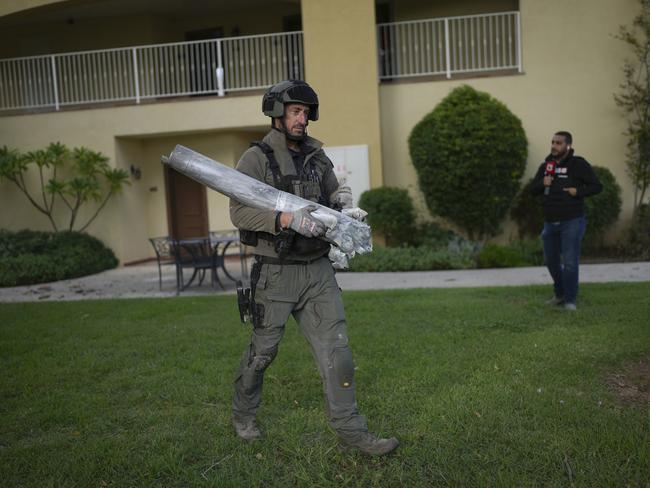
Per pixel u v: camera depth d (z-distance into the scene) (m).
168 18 15.65
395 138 12.92
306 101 3.15
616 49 12.35
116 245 13.57
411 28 13.92
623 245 11.92
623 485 2.82
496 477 2.94
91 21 15.43
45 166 13.62
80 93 15.15
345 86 12.52
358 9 12.36
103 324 6.72
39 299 9.38
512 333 5.54
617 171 12.55
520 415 3.63
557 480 2.91
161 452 3.34
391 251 11.41
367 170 12.46
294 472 3.09
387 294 7.91
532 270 10.27
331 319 3.14
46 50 15.68
